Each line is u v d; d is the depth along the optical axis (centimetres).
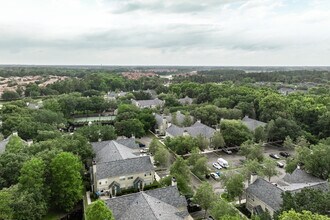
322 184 5891
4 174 6200
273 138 11606
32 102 16625
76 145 7750
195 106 15375
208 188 5838
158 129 12900
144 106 17225
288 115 12288
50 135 9106
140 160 7662
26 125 9950
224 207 5131
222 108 14012
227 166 8806
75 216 6475
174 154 9606
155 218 4562
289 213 3584
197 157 8100
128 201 5250
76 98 16650
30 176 5675
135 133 11525
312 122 12025
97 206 4519
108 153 7994
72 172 6288
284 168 8588
